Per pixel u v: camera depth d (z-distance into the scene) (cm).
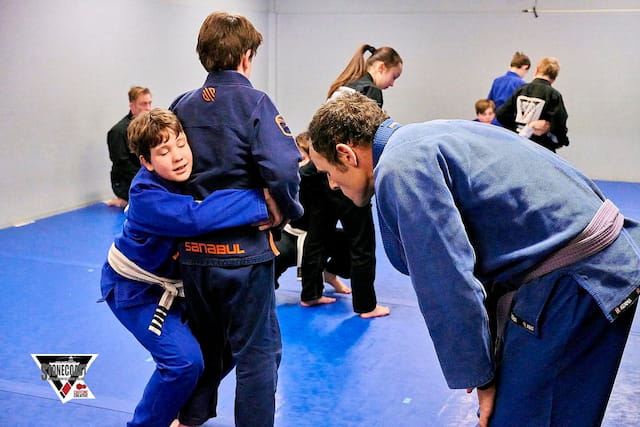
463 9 862
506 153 153
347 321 364
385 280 442
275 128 206
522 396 158
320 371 304
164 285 218
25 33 562
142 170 215
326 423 260
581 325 153
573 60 828
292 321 362
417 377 300
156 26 731
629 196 740
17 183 570
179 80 785
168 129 202
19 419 258
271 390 221
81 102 632
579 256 150
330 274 405
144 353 319
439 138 150
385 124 160
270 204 212
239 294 211
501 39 855
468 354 148
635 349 328
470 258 144
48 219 590
